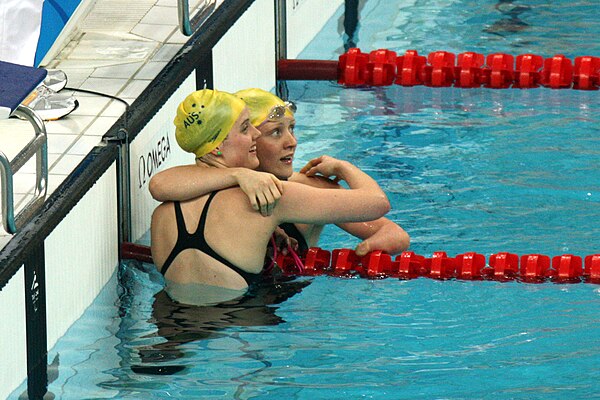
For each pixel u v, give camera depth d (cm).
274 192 1476
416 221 1761
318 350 1381
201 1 2139
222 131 1512
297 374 1326
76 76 1881
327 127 2144
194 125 1512
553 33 2641
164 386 1305
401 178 1912
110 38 2044
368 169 1950
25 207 1380
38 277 1374
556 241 1688
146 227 1753
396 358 1362
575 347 1380
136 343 1411
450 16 2797
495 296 1514
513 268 1573
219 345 1398
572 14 2784
